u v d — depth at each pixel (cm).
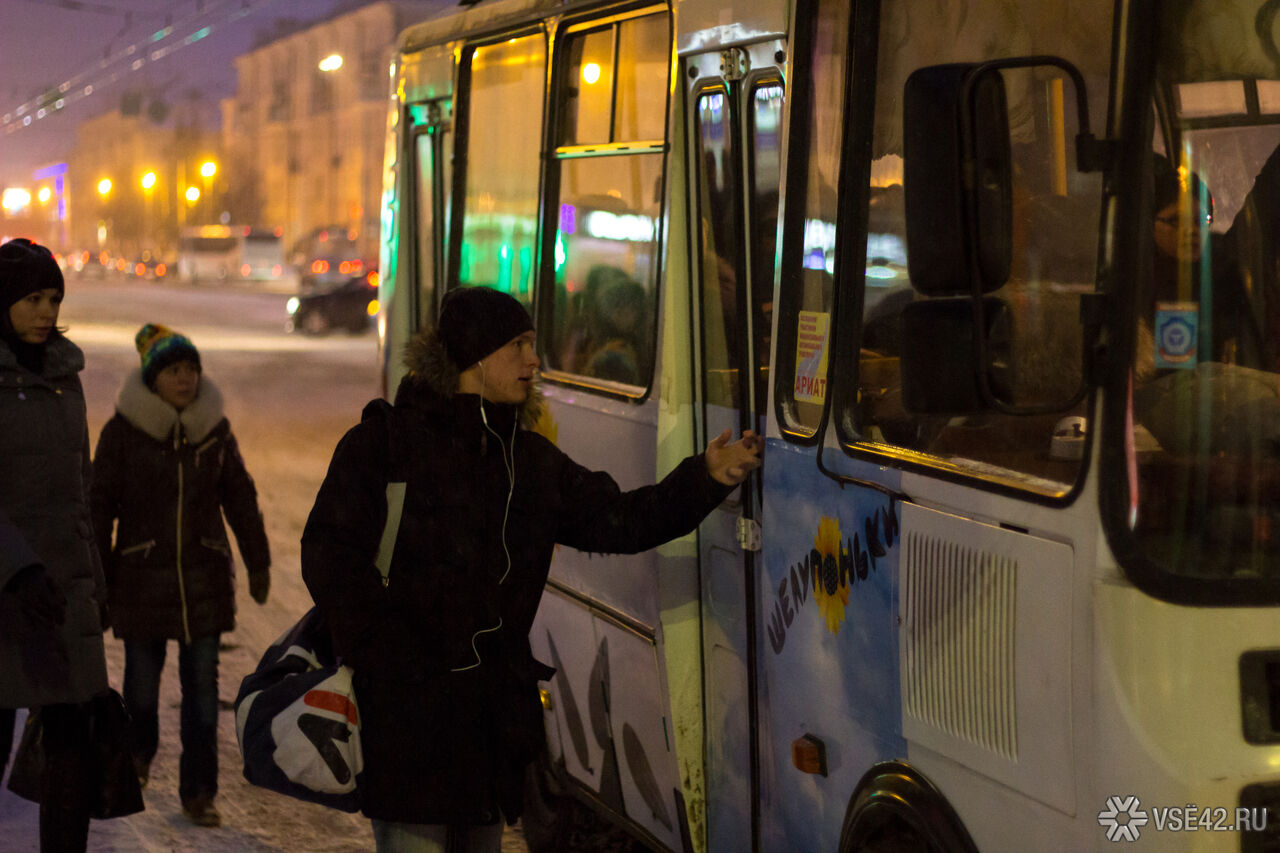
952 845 274
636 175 437
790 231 344
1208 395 236
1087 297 239
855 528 310
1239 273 239
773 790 356
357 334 3656
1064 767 243
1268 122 242
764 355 368
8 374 400
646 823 436
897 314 298
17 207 15962
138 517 516
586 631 466
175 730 641
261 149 8962
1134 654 229
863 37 316
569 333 488
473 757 311
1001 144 237
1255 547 233
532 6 521
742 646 373
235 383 2311
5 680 396
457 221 600
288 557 1011
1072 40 254
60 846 411
